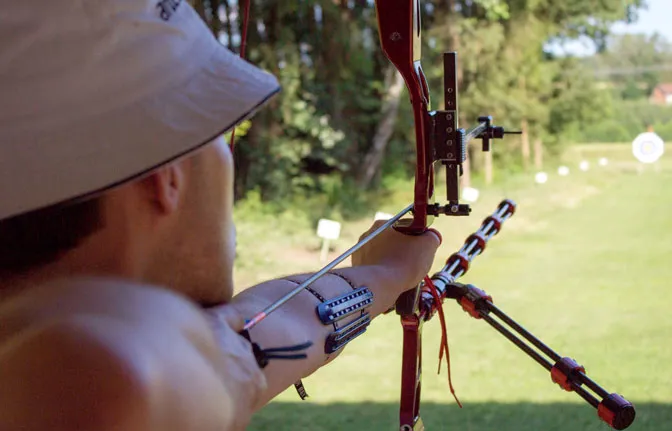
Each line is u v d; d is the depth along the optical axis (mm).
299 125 14195
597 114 19469
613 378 4691
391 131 16266
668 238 9898
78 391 459
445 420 4031
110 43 575
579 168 17453
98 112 574
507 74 16891
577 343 5535
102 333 474
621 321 6121
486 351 5336
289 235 11422
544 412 4113
